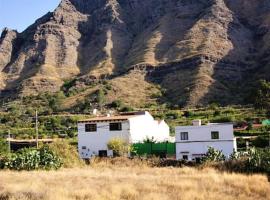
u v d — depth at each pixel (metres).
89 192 26.39
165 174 40.66
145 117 75.44
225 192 28.59
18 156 48.44
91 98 174.62
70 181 33.50
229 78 187.50
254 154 43.22
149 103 167.12
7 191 26.06
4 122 149.38
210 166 45.84
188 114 129.12
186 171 42.91
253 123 103.75
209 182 32.53
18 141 89.31
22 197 24.11
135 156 60.56
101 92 174.25
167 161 53.03
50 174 40.78
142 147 69.31
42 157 49.31
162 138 81.44
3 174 40.91
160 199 24.70
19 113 167.38
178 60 199.88
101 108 160.62
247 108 132.25
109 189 28.22
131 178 36.06
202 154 64.62
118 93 179.38
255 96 131.00
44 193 25.16
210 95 164.62
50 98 191.25
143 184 31.17
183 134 66.31
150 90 184.50
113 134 70.75
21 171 45.34
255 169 41.81
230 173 40.75
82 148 72.25
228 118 108.25
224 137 64.19
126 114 80.06
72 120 129.00
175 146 67.06
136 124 72.12
